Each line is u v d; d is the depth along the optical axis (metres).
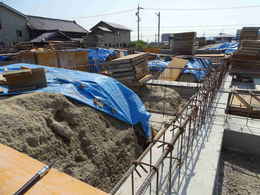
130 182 2.84
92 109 4.04
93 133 3.66
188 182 2.79
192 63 11.92
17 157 1.38
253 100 6.14
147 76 8.62
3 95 3.95
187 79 10.68
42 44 21.17
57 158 2.97
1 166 1.27
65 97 3.95
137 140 4.55
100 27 32.91
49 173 1.25
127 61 7.61
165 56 14.91
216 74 6.25
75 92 4.19
